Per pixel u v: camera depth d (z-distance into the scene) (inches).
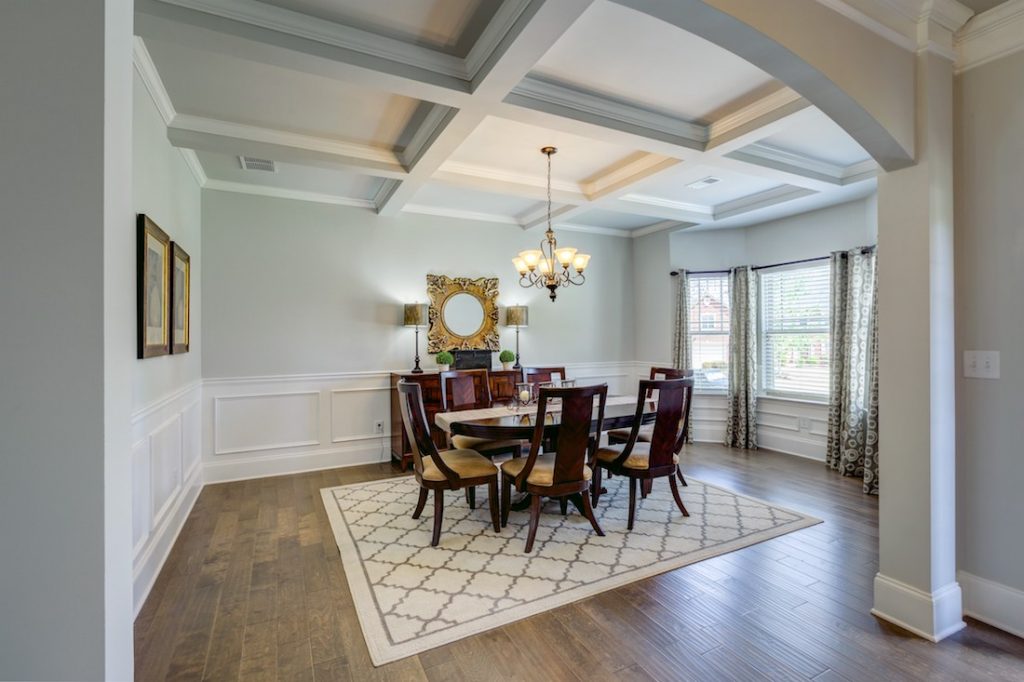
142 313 91.7
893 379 85.2
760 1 66.7
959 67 86.7
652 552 111.0
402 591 94.5
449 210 206.4
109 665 37.8
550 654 76.0
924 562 80.7
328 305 186.5
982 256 84.5
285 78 103.3
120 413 40.6
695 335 233.8
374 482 167.6
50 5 36.7
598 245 246.4
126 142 42.5
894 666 72.8
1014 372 81.1
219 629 83.1
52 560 36.5
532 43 83.4
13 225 35.9
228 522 131.5
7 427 35.8
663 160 146.9
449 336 206.8
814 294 196.7
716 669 72.4
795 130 130.2
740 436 215.8
